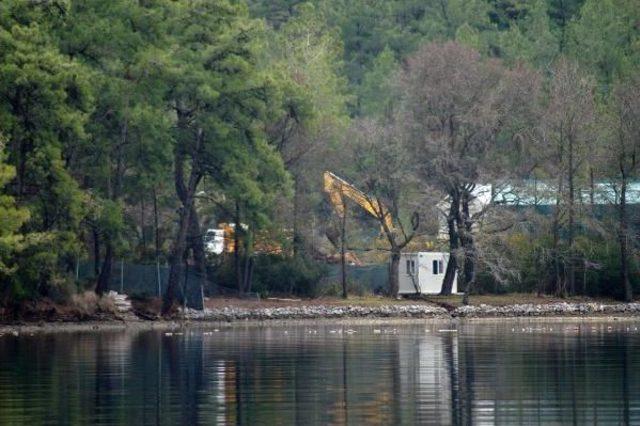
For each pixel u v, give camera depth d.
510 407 143.75
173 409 142.38
